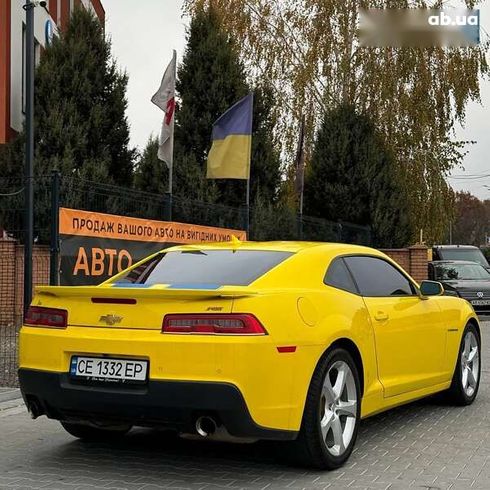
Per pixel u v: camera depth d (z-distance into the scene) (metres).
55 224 9.24
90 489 4.67
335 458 5.06
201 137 19.36
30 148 10.29
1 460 5.41
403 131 24.81
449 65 24.80
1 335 12.28
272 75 25.67
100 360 4.79
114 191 12.08
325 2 24.86
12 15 17.50
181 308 4.64
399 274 6.59
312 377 4.87
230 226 14.73
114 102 17.80
